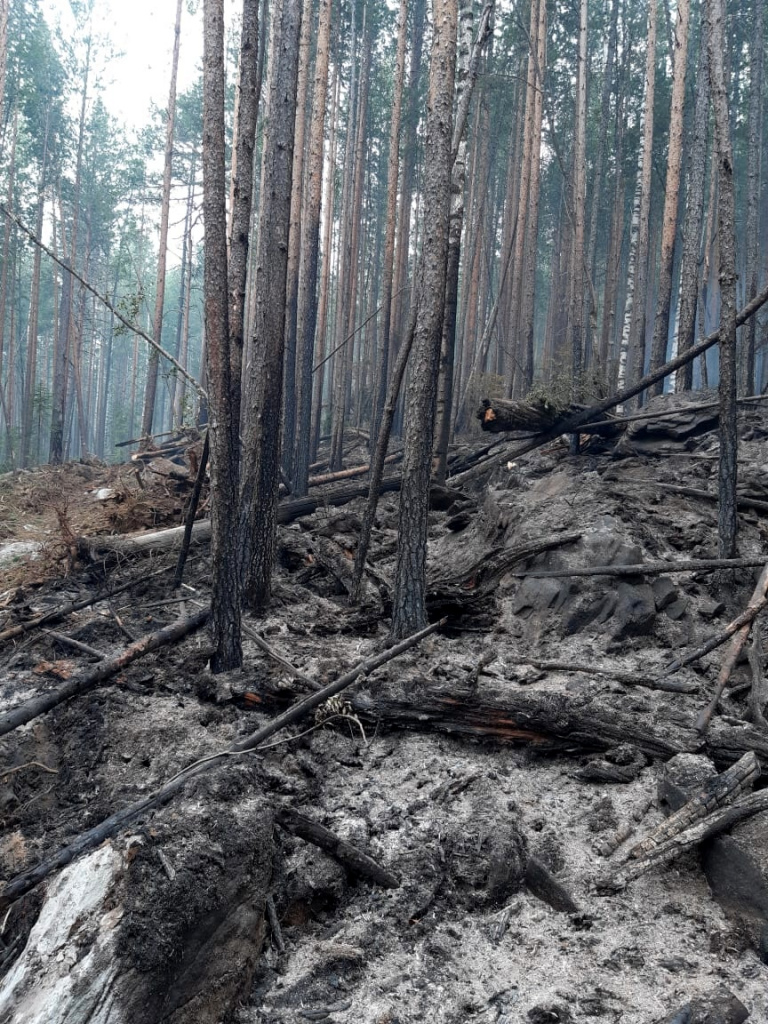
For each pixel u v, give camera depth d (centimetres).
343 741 493
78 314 2989
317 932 349
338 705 492
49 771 493
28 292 4016
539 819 413
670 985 305
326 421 2330
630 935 335
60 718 549
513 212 2372
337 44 2478
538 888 366
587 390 1247
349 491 1180
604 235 3034
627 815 407
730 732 435
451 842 385
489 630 654
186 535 815
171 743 499
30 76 2934
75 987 276
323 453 2020
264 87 1823
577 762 468
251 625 685
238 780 364
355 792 441
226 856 320
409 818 409
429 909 358
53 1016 270
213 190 555
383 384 1791
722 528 662
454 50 614
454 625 664
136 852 316
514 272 2308
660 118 2530
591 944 332
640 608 615
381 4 2748
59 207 3206
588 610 623
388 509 1092
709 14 671
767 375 1828
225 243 563
